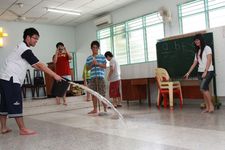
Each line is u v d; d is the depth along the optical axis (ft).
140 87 24.13
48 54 32.22
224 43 18.63
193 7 21.56
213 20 20.36
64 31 33.94
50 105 22.71
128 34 27.35
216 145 8.11
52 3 24.43
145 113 17.01
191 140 8.91
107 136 10.45
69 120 16.01
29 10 26.00
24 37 11.95
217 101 18.48
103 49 30.68
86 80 23.62
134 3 26.18
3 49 28.76
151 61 24.70
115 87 21.67
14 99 11.43
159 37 24.23
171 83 19.29
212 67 15.70
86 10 27.73
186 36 20.89
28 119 18.03
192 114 15.34
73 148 8.91
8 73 11.40
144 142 9.04
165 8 23.06
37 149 9.11
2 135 12.07
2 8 24.63
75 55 34.30
